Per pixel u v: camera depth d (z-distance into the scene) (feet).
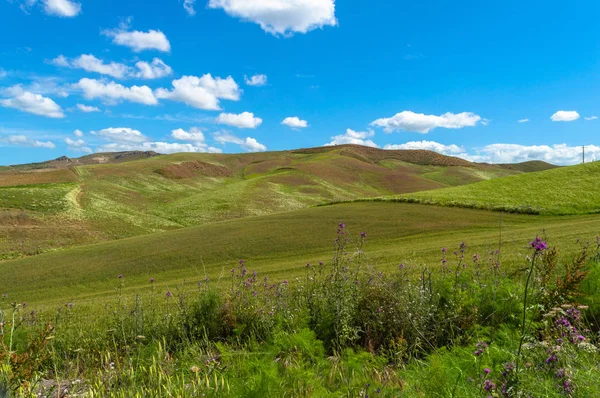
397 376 13.47
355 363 14.25
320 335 20.49
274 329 20.12
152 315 26.99
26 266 122.31
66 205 231.09
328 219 150.71
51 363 19.74
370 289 22.34
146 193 312.50
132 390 14.82
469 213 139.33
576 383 10.48
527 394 10.20
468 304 19.35
